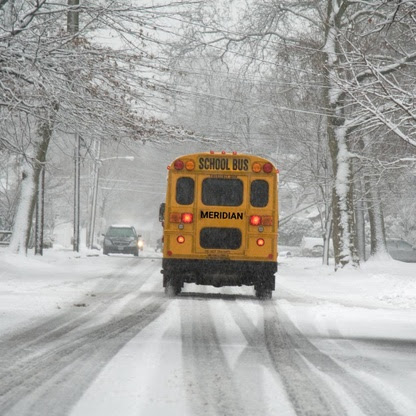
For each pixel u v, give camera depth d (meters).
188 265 44.78
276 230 45.12
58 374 18.78
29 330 27.48
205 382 18.25
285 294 50.81
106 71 46.50
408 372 20.70
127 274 66.94
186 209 44.97
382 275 67.81
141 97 48.47
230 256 44.91
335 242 77.75
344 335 29.22
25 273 63.66
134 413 14.77
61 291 45.81
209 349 23.94
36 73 45.44
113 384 17.66
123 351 22.83
